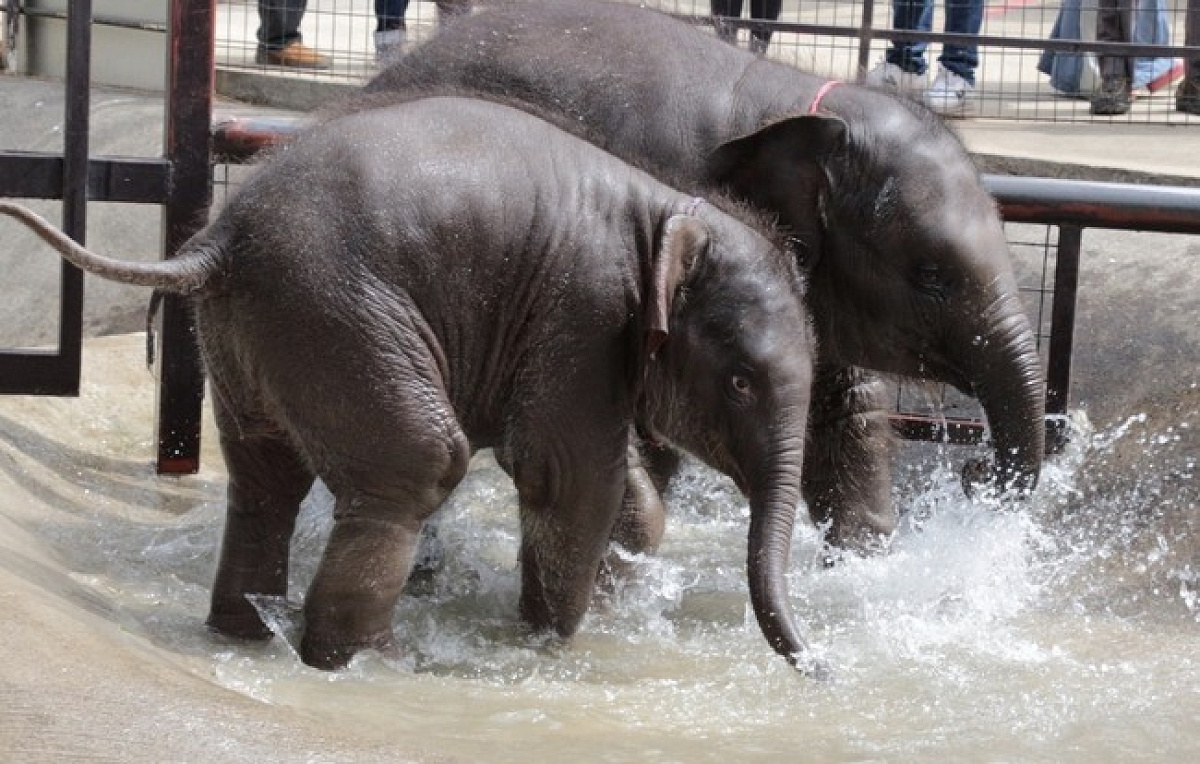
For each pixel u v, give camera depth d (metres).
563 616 6.80
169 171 8.81
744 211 6.89
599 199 6.49
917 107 8.07
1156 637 7.37
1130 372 10.12
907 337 7.97
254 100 14.54
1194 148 12.91
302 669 6.23
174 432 8.98
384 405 6.05
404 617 7.11
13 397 9.45
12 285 12.79
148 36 14.77
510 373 6.46
